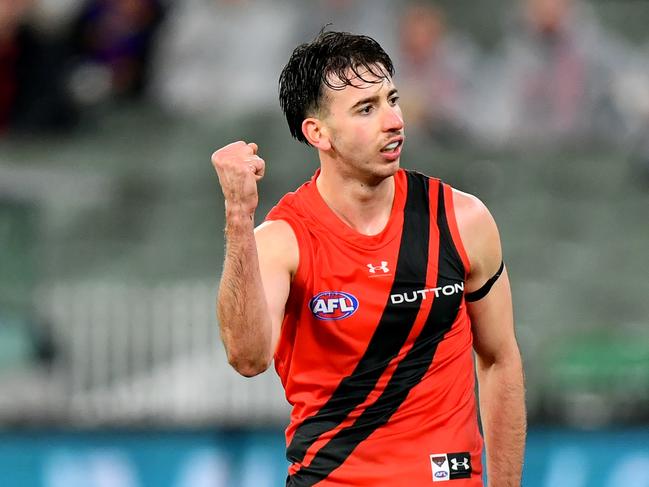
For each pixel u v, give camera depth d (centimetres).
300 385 1332
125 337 2925
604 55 3666
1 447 2800
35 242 3553
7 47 3825
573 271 3394
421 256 1298
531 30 3659
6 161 3738
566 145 3684
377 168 1276
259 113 3872
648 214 3588
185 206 3697
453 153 3672
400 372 1305
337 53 1281
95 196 3703
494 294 1352
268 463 2780
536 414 2712
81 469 2798
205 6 3919
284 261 1290
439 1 4091
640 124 3650
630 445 2689
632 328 2997
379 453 1313
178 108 3947
